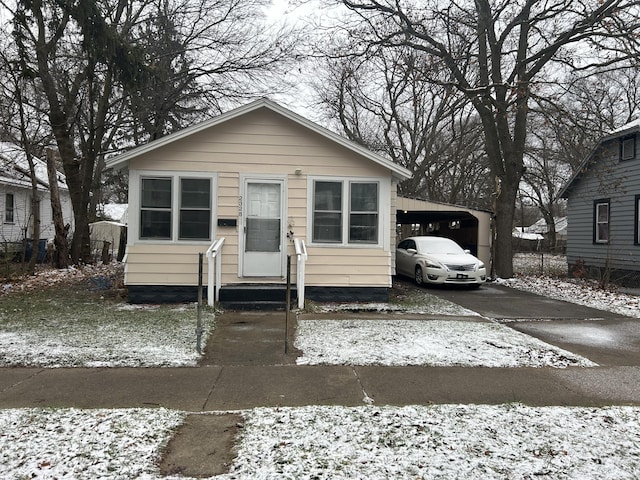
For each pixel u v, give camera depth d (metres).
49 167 15.26
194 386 4.74
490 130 15.85
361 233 9.82
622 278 14.63
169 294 9.29
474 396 4.57
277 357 5.75
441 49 14.44
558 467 3.18
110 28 12.27
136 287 9.19
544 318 8.69
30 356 5.56
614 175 15.89
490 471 3.11
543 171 36.06
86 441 3.44
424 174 29.72
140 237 9.27
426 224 24.36
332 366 5.44
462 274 12.58
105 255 18.67
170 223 9.34
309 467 3.13
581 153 17.61
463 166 31.42
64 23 12.07
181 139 9.36
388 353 5.93
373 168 9.81
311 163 9.66
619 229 15.73
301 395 4.53
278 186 9.64
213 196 9.43
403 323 7.73
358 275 9.77
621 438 3.64
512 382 5.01
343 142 9.53
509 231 15.56
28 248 18.70
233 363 5.51
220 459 3.25
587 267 17.23
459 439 3.57
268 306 8.70
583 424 3.90
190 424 3.82
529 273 18.88
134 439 3.49
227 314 8.27
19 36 11.82
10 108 13.85
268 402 4.34
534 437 3.63
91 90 14.54
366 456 3.29
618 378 5.20
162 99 15.75
